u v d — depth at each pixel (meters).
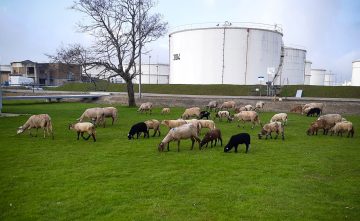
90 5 45.16
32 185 11.27
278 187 11.02
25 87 85.25
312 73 106.88
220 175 12.36
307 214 8.92
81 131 19.06
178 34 74.00
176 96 54.56
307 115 32.25
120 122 27.58
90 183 11.45
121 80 97.06
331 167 13.52
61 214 9.02
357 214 8.92
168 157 15.16
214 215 8.88
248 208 9.31
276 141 19.23
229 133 21.92
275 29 73.75
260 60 69.94
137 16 42.38
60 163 14.09
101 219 8.69
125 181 11.66
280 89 60.47
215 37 69.31
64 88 80.31
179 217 8.77
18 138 19.75
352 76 89.31
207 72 70.62
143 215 8.88
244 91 61.53
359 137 20.62
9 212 9.14
